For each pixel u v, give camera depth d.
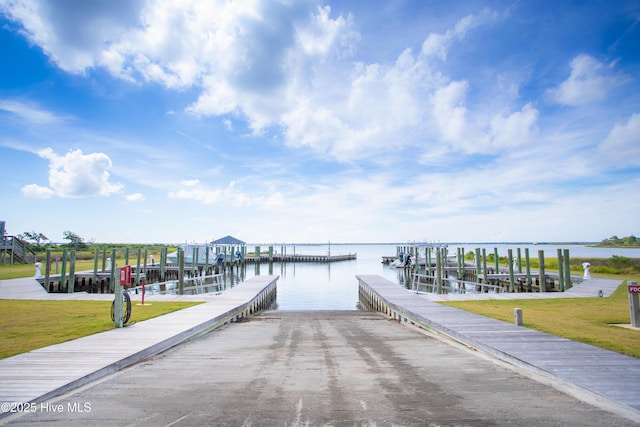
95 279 26.00
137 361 6.91
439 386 5.37
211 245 54.56
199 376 5.93
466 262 47.97
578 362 6.22
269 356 7.36
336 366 6.54
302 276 43.94
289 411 4.46
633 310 9.59
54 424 4.13
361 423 4.12
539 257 20.94
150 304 14.55
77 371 5.81
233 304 14.34
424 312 12.11
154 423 4.14
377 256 99.50
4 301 15.91
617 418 4.23
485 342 7.71
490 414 4.35
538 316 11.38
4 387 5.11
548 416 4.29
